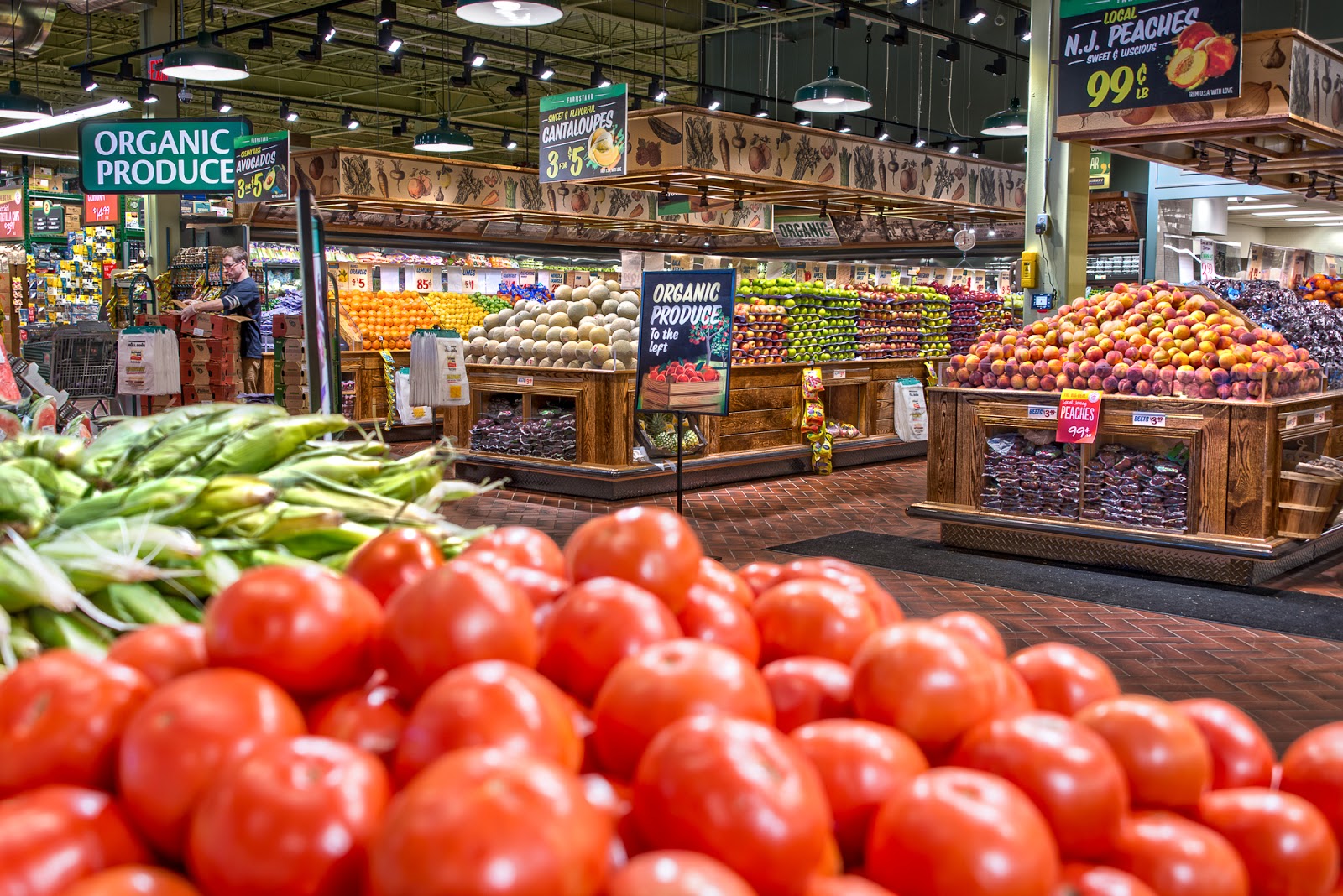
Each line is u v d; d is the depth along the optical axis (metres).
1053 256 8.64
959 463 6.56
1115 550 6.03
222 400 9.33
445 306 13.98
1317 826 1.00
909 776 0.93
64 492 1.67
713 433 9.15
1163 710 1.06
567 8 18.39
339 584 1.03
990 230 17.19
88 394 9.16
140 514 1.57
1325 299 9.88
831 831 0.90
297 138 12.41
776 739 0.84
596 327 8.64
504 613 0.98
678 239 18.58
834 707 1.07
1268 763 1.13
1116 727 1.04
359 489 1.75
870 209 14.60
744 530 7.28
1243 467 5.58
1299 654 4.50
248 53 21.09
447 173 12.41
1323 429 6.08
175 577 1.51
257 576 1.01
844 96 11.48
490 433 9.10
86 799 0.85
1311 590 5.60
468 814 0.69
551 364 8.62
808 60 21.31
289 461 1.80
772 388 9.73
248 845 0.76
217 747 0.85
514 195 13.05
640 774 0.84
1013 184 14.45
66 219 16.86
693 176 10.47
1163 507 5.86
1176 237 12.46
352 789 0.79
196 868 0.79
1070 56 7.07
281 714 0.90
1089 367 6.08
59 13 18.69
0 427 2.90
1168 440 5.94
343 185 11.64
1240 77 6.43
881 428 10.89
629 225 15.63
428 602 0.97
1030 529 6.28
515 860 0.68
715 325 5.95
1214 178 11.88
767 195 12.58
